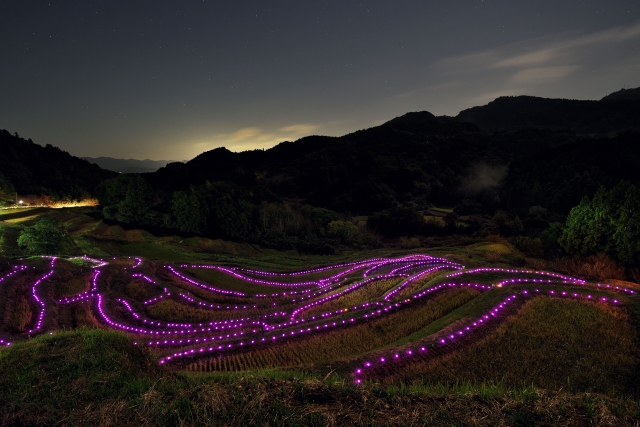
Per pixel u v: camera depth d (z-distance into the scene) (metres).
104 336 9.73
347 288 31.48
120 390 7.32
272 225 75.81
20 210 72.88
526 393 7.66
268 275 43.09
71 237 52.84
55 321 22.11
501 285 24.11
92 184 124.12
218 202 72.38
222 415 6.28
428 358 14.68
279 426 6.06
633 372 14.23
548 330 17.39
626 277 33.84
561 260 40.22
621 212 35.44
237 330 22.47
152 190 74.69
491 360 14.85
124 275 33.25
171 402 6.69
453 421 6.46
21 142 125.94
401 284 28.52
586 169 99.56
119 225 67.06
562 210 90.12
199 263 45.62
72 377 7.83
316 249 66.50
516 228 77.12
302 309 26.64
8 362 8.35
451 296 23.20
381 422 6.32
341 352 17.09
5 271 28.56
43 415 6.36
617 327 17.59
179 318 26.39
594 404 7.13
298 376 8.55
